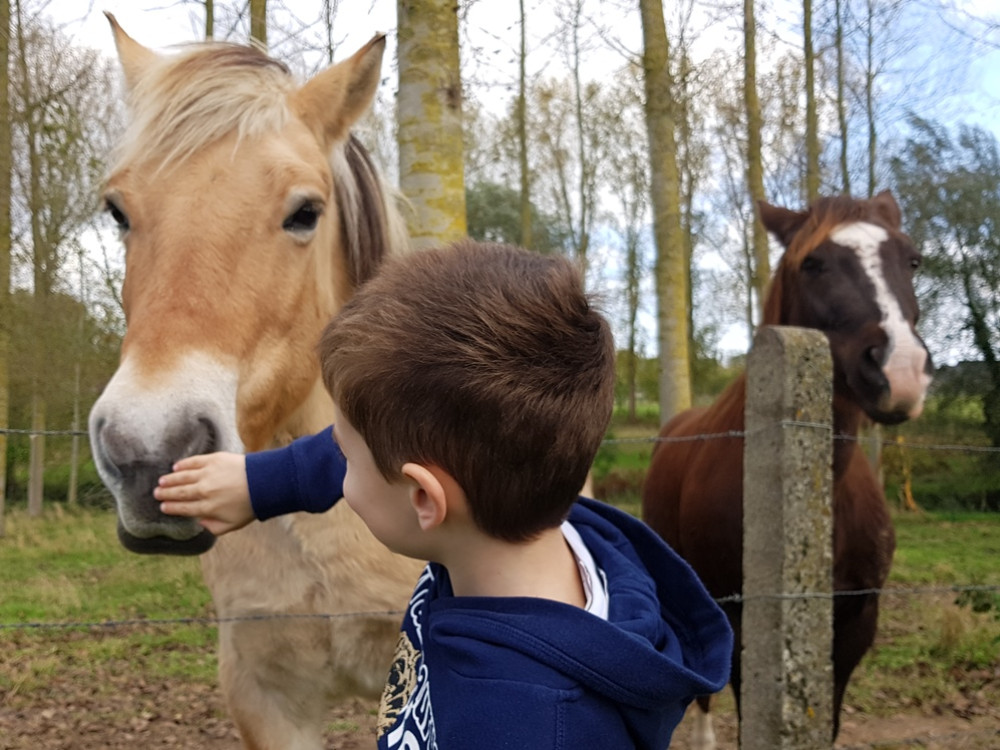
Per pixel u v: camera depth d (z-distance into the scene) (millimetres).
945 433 15883
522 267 836
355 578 2127
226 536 2162
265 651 2170
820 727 2266
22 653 5414
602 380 817
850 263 3148
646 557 1028
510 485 781
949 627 5418
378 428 800
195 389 1606
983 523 12992
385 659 2203
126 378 1583
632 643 763
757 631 2297
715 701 4895
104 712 4469
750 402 2354
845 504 3064
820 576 2281
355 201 2297
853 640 3172
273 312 1853
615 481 12938
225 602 2191
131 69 2102
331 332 855
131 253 1796
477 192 20594
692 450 3668
